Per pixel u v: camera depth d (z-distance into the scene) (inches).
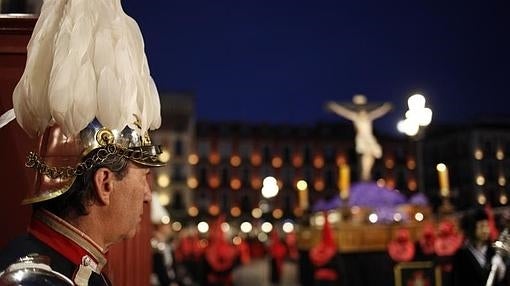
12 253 41.3
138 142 46.7
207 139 2114.9
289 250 865.5
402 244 280.2
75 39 45.8
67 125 44.2
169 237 302.2
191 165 1972.2
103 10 48.3
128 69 47.3
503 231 135.0
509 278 133.5
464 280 157.8
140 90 48.9
